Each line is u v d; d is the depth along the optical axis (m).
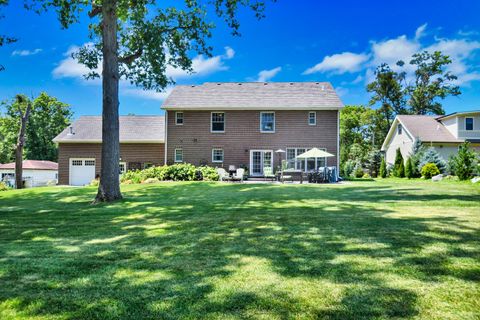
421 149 22.53
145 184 15.66
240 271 3.09
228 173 20.06
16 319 2.23
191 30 12.15
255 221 5.72
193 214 6.75
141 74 13.05
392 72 38.44
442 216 5.89
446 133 25.36
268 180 20.34
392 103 39.16
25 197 11.78
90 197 11.09
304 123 21.06
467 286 2.62
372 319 2.11
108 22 9.98
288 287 2.67
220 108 21.05
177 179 18.59
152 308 2.35
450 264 3.17
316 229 4.90
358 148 35.06
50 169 37.22
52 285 2.84
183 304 2.40
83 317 2.24
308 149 21.00
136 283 2.84
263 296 2.50
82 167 23.08
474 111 23.94
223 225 5.43
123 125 24.47
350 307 2.29
